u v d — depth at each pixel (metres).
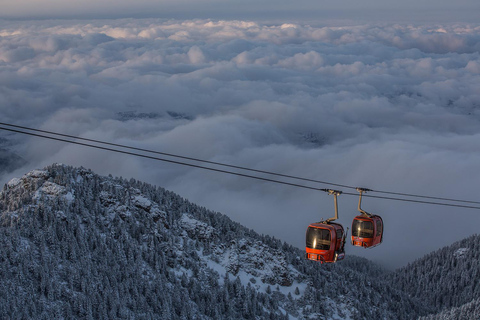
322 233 51.44
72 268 126.81
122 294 129.00
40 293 116.62
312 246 51.91
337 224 53.53
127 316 122.81
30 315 109.50
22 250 125.44
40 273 120.31
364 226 59.06
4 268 117.06
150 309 129.62
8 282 113.88
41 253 126.25
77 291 122.56
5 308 106.38
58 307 114.81
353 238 59.88
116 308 123.19
